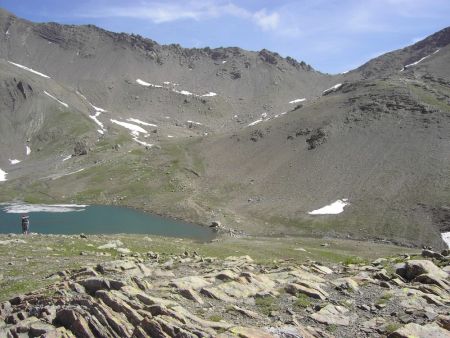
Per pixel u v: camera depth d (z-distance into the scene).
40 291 26.52
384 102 194.12
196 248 74.19
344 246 100.50
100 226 124.44
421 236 109.44
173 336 19.77
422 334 21.08
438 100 192.50
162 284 28.83
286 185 161.12
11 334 20.67
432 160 144.62
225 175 183.75
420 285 29.55
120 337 20.33
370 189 140.62
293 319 23.42
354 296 28.31
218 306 25.52
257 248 86.44
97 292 24.16
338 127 187.00
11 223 121.00
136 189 178.25
